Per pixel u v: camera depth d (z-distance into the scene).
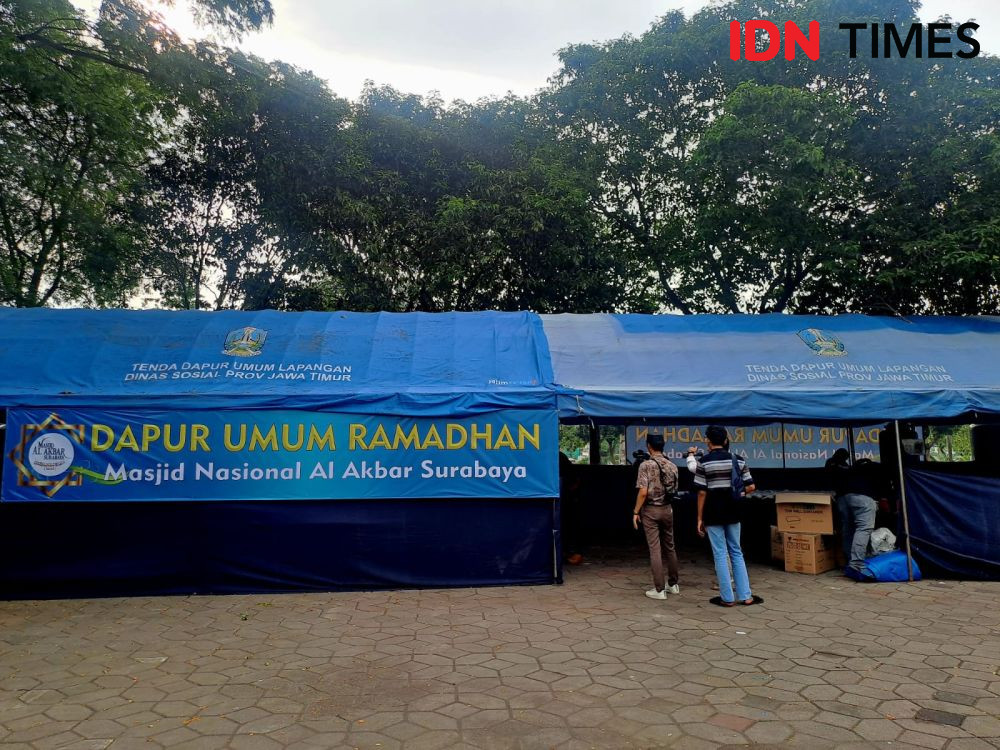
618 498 12.23
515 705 4.34
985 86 12.62
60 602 7.19
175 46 12.77
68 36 13.16
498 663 5.15
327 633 5.97
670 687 4.63
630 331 9.80
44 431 7.44
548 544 7.93
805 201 11.84
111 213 15.66
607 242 16.41
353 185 14.77
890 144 12.74
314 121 14.89
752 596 7.11
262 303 15.53
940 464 11.15
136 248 15.55
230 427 7.64
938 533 8.12
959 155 11.65
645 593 7.48
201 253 16.20
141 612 6.76
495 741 3.84
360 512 7.74
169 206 15.84
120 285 16.38
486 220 14.58
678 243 15.80
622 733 3.93
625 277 16.39
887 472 8.91
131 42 12.30
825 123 11.57
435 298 15.48
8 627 6.25
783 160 11.51
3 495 7.34
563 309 15.52
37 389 7.64
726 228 13.29
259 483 7.61
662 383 8.38
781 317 10.31
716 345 9.36
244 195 15.60
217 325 9.18
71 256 16.25
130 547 7.48
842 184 11.84
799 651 5.39
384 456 7.76
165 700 4.46
